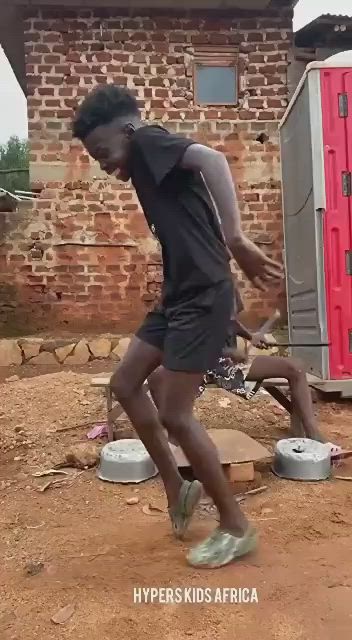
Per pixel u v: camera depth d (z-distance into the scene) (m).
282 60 8.80
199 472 2.70
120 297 8.72
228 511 2.75
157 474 3.94
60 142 8.66
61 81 8.65
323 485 3.77
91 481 3.92
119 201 8.70
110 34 8.66
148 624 2.30
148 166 2.51
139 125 2.64
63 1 8.39
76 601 2.47
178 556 2.83
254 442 4.03
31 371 7.72
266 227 8.81
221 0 8.36
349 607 2.39
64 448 4.56
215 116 8.78
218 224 2.62
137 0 8.36
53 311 8.70
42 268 8.68
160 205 2.58
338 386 5.68
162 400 2.63
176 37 8.71
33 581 2.66
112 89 2.65
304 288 6.26
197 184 2.57
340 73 5.69
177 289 2.61
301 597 2.46
